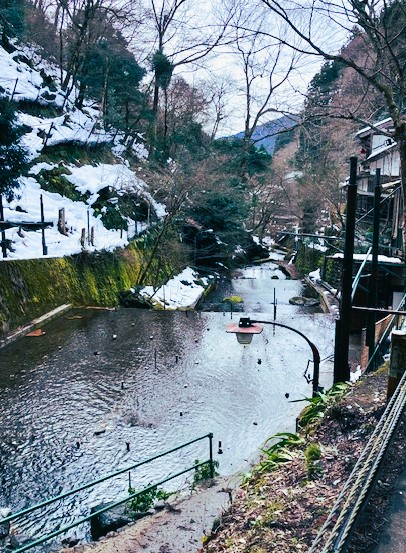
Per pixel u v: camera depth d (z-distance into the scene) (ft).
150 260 75.41
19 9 85.76
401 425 13.24
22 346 45.83
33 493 25.27
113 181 86.63
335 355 20.59
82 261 63.31
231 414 36.09
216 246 102.99
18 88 80.02
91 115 105.50
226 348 51.75
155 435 32.42
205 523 16.15
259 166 91.50
